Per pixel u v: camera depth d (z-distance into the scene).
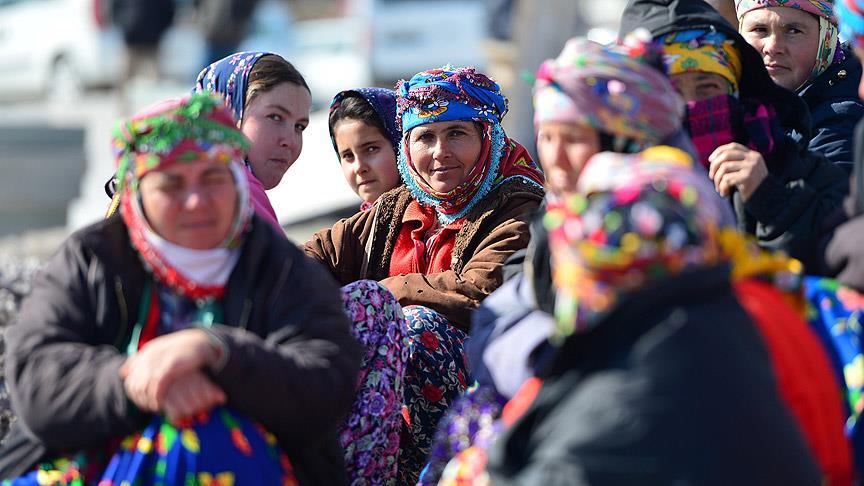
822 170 10.65
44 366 8.93
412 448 11.77
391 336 10.78
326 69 44.50
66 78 46.88
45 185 34.16
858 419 8.59
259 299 9.30
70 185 34.44
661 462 7.15
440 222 12.87
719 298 7.55
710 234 7.56
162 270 9.21
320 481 9.52
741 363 7.30
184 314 9.32
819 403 7.79
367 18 43.69
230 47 41.78
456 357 11.71
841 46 13.02
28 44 47.47
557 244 7.73
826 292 8.97
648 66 8.94
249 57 12.80
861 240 9.12
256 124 12.58
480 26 43.19
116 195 10.62
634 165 7.76
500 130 12.71
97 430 8.76
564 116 8.77
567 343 7.64
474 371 9.41
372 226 13.17
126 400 8.63
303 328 9.23
